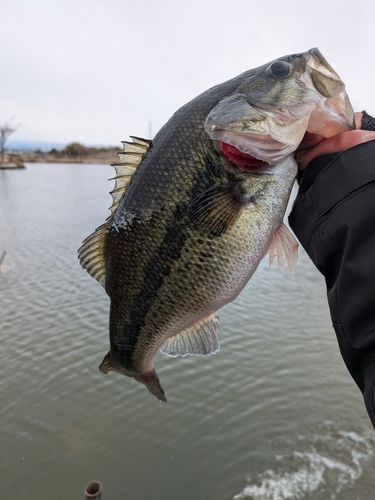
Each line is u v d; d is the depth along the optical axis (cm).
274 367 148
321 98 33
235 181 36
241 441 112
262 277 252
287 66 35
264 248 37
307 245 31
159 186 37
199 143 36
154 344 41
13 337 167
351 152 28
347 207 27
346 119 32
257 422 120
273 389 135
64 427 118
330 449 108
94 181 1012
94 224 418
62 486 99
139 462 106
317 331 176
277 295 221
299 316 193
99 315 190
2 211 494
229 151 35
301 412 124
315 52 36
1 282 233
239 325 182
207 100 37
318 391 134
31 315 189
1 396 130
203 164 36
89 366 148
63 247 316
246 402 129
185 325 40
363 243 26
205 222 36
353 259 26
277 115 34
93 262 43
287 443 111
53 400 129
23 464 105
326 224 28
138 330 41
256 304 207
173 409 126
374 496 93
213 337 41
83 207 546
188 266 37
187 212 36
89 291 221
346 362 27
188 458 107
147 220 38
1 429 116
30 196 657
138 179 38
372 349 25
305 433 115
